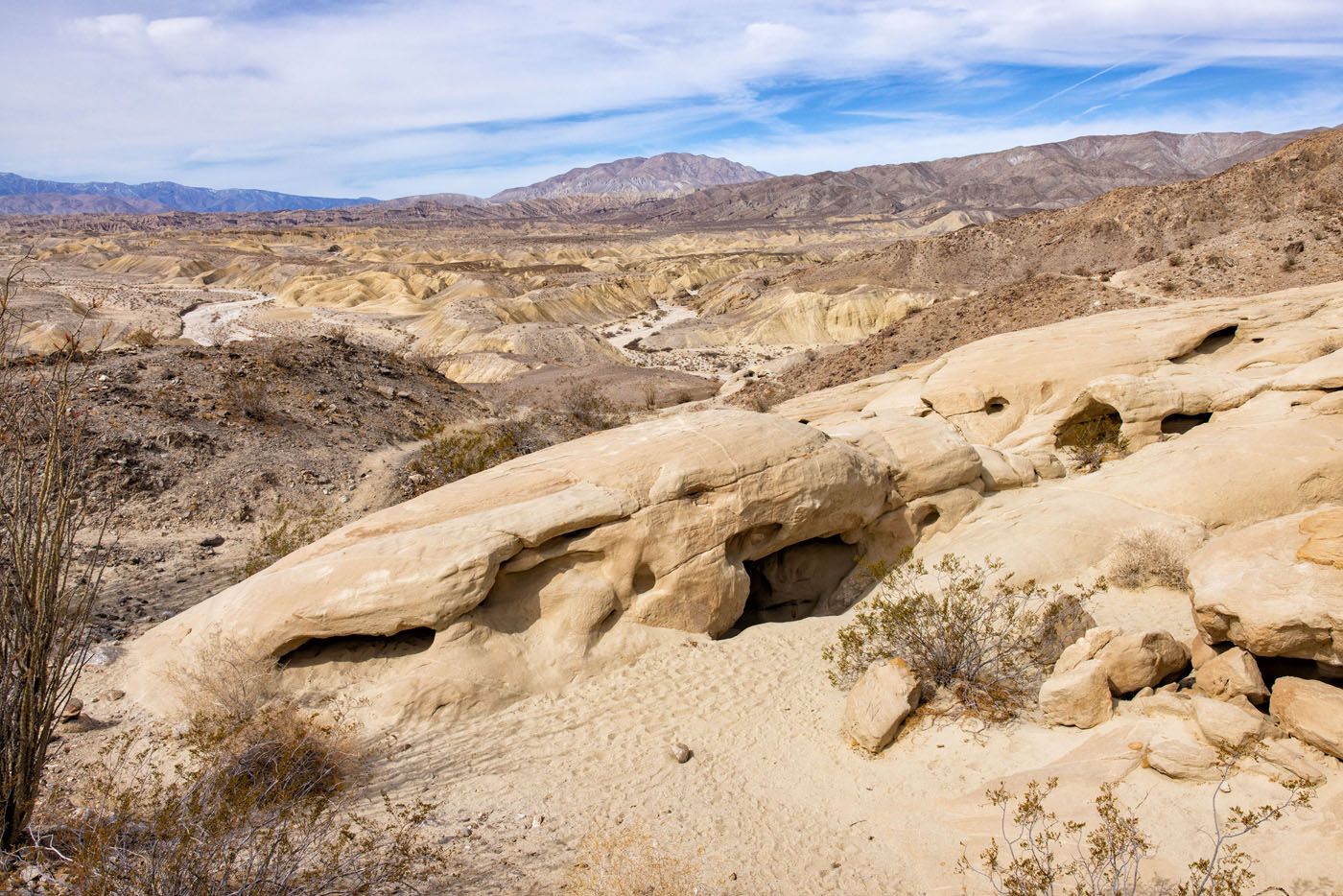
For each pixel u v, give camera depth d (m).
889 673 8.60
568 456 11.92
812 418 24.92
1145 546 11.19
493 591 10.08
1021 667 9.00
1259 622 7.02
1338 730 6.27
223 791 6.59
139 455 17.64
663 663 10.23
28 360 20.19
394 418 24.53
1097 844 5.99
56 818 6.59
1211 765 6.59
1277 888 5.58
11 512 6.48
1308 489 11.80
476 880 6.55
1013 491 14.41
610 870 6.70
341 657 9.48
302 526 15.29
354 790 7.66
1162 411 15.65
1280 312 19.75
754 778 8.02
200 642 9.44
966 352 22.27
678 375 53.06
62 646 6.43
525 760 8.28
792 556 13.10
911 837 6.97
